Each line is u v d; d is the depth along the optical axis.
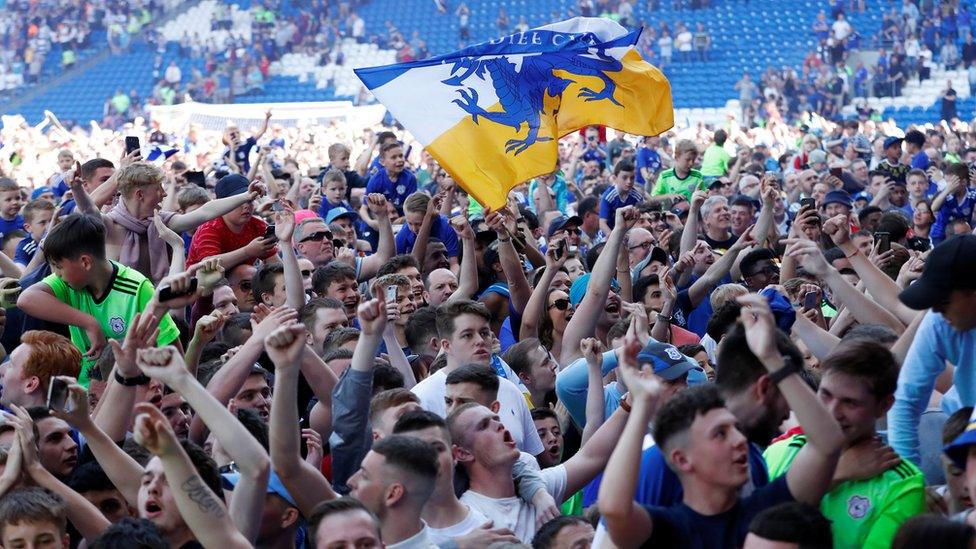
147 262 7.65
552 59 7.90
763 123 31.14
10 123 22.39
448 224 10.11
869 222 11.64
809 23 36.53
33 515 4.28
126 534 4.00
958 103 34.12
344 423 4.96
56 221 7.70
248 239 8.34
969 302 4.45
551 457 5.95
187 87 38.28
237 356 5.27
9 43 39.53
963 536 3.39
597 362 5.81
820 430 3.63
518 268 8.02
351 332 6.19
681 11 37.59
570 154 19.27
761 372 3.97
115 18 40.16
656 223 11.41
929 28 35.12
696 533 3.62
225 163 14.28
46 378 5.62
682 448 3.63
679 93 35.59
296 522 4.82
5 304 6.62
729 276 9.14
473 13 39.59
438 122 7.62
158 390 5.41
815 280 8.52
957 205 12.48
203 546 4.08
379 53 38.88
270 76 38.78
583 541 4.40
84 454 5.25
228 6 40.00
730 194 14.74
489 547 4.41
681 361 5.26
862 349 3.90
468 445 4.96
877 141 21.39
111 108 37.72
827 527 3.45
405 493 4.30
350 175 13.81
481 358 6.17
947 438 4.28
